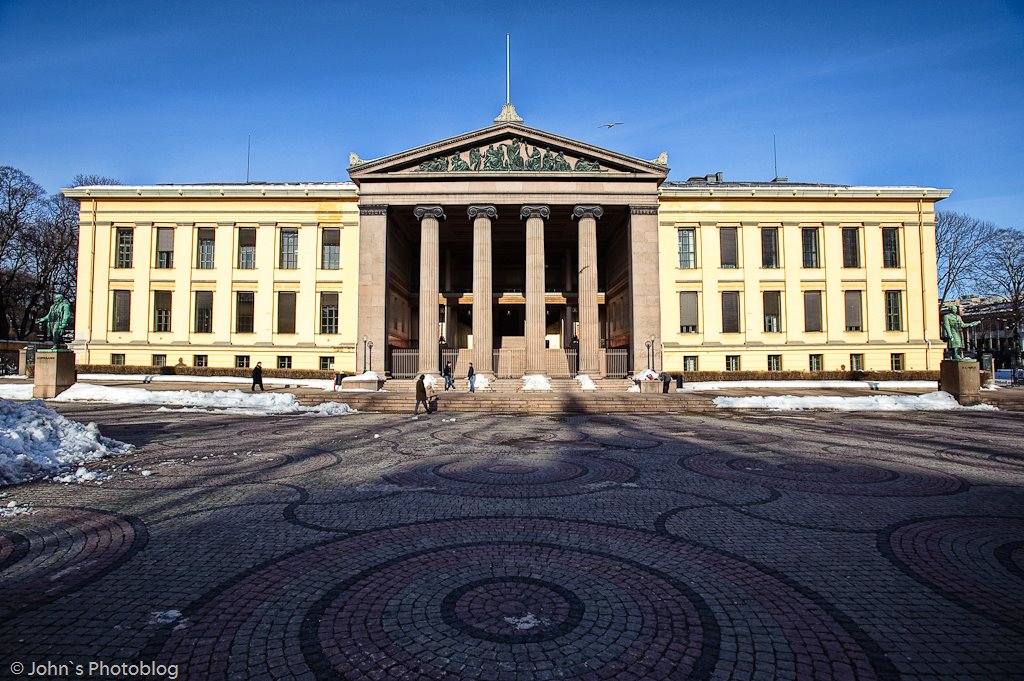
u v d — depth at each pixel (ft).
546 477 35.04
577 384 113.80
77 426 41.60
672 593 17.95
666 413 80.94
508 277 173.27
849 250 151.94
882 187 158.71
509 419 71.51
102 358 145.89
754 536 23.68
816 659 14.05
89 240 147.95
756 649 14.52
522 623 15.88
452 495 30.35
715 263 150.20
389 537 23.30
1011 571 19.93
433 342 120.06
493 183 122.52
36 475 33.78
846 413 80.38
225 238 148.36
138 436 51.83
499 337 172.35
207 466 37.91
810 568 20.15
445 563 20.44
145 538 22.93
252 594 17.70
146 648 14.40
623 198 122.72
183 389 114.21
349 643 14.75
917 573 19.70
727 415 77.97
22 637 14.88
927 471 37.37
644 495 30.53
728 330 149.48
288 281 147.74
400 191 122.83
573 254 163.63
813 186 166.40
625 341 143.64
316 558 20.86
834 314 149.79
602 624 15.84
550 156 123.54
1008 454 44.42
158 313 147.74
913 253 151.64
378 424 64.64
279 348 146.41
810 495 30.68
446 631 15.42
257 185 157.69
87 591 17.80
